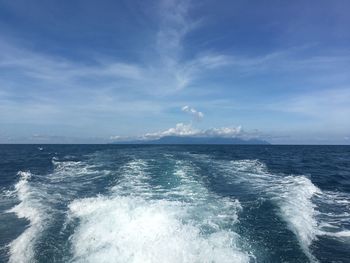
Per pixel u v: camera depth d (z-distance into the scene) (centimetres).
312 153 5797
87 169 2420
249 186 1709
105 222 972
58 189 1600
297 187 1681
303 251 831
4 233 973
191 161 2880
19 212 1191
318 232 1017
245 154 4941
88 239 861
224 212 1127
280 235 927
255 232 945
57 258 771
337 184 1953
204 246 803
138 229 902
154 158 3222
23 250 821
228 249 797
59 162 3139
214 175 2077
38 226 986
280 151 6550
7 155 4641
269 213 1150
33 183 1780
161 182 1705
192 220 1002
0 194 1556
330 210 1306
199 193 1438
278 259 782
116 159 3222
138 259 736
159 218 986
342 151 6869
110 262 729
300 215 1140
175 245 802
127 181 1730
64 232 934
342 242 935
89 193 1495
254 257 780
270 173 2302
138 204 1153
